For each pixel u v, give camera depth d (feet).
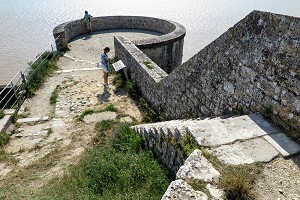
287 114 13.51
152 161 16.99
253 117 15.01
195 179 10.87
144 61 32.83
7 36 67.31
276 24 13.73
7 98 34.14
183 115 23.53
